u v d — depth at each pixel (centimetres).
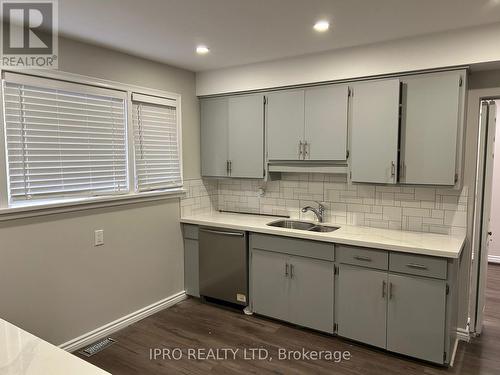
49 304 264
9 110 242
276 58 333
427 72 274
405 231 316
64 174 276
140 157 338
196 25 248
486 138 289
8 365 115
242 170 373
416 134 279
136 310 335
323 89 317
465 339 299
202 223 366
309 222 362
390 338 272
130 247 326
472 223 293
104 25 246
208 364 265
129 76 321
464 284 296
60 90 271
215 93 380
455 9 221
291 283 317
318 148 323
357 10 223
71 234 277
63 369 112
